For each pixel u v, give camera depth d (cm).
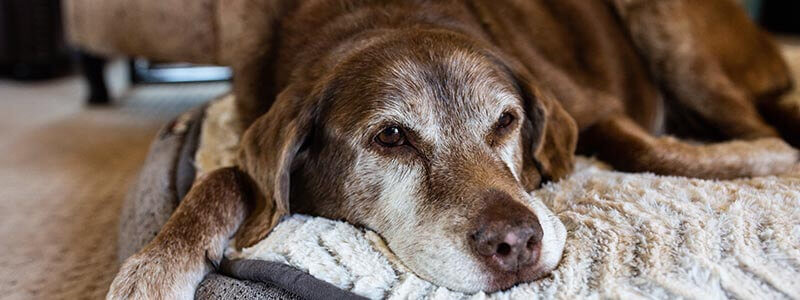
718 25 107
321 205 79
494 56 81
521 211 69
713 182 80
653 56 106
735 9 111
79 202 112
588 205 77
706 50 105
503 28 94
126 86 204
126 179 121
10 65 219
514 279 69
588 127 95
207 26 129
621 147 92
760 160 91
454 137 75
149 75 186
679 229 71
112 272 93
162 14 133
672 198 75
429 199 73
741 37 109
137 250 86
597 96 97
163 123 161
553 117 85
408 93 75
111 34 147
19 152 138
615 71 103
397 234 74
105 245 100
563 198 79
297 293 71
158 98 187
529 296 68
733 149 91
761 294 66
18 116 170
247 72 92
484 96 76
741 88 107
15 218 107
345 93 77
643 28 106
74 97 193
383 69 76
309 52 86
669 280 67
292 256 73
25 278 93
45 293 90
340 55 81
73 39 167
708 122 105
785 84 113
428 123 75
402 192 74
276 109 79
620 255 70
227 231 79
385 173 75
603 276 68
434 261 71
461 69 77
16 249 99
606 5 108
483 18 92
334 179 78
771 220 72
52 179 122
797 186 79
